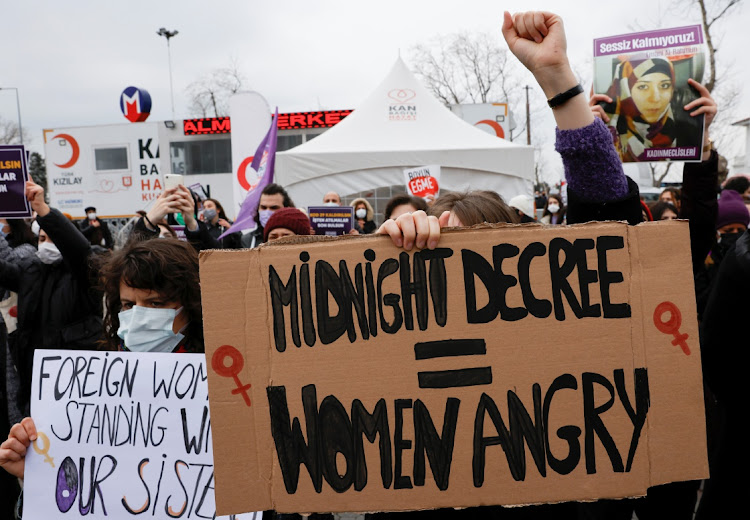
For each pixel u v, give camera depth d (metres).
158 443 1.52
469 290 1.21
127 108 17.03
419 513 1.43
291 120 15.89
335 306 1.21
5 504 2.68
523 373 1.20
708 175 2.17
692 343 1.19
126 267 1.74
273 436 1.19
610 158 1.39
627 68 2.19
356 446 1.19
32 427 1.58
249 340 1.19
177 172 17.05
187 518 1.48
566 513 1.43
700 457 1.19
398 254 1.21
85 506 1.53
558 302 1.21
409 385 1.20
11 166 2.97
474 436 1.20
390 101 8.89
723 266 1.49
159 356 1.55
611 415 1.19
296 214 3.56
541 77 1.38
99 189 16.98
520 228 1.21
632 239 1.20
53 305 3.04
